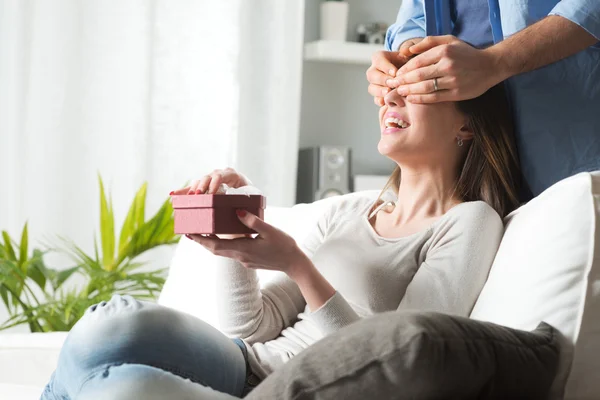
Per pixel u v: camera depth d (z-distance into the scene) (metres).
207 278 2.05
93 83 4.08
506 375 1.07
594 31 1.64
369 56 4.53
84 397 1.13
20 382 1.90
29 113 3.97
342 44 4.47
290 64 4.41
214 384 1.31
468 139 1.67
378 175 4.67
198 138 4.28
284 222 2.05
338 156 4.41
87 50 4.07
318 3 4.68
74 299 2.85
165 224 3.06
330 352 1.01
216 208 1.37
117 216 4.10
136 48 4.14
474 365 1.02
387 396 0.98
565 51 1.65
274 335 1.65
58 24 4.00
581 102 1.72
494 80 1.58
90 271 2.98
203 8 4.28
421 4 2.00
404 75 1.59
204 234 1.42
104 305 1.25
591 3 1.63
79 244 4.05
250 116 4.38
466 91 1.56
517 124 1.74
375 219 1.71
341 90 4.72
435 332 0.98
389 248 1.59
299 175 4.61
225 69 4.31
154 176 4.22
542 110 1.73
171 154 4.24
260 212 1.42
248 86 4.36
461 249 1.49
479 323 1.09
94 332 1.18
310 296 1.43
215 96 4.30
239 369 1.40
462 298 1.45
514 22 1.79
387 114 1.64
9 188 3.90
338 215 1.77
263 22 4.38
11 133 3.89
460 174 1.67
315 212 1.99
